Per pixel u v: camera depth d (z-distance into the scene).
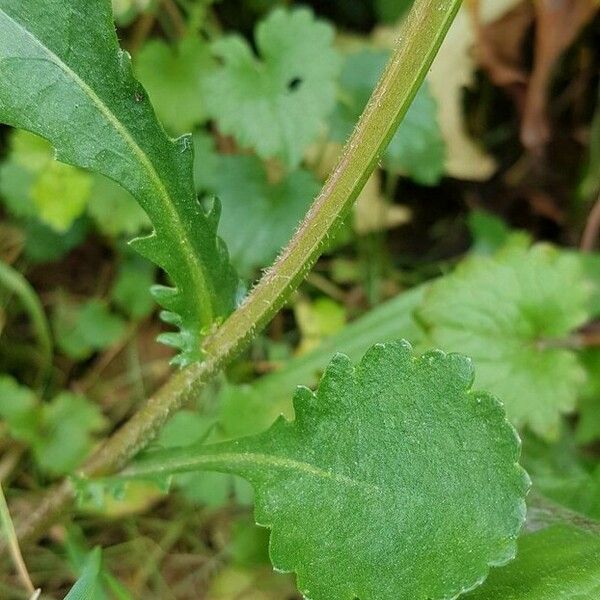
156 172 0.07
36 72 0.07
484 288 0.12
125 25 0.16
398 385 0.07
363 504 0.07
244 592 0.13
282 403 0.13
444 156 0.15
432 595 0.07
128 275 0.15
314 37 0.14
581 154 0.17
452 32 0.16
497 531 0.07
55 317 0.15
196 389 0.08
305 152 0.14
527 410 0.12
